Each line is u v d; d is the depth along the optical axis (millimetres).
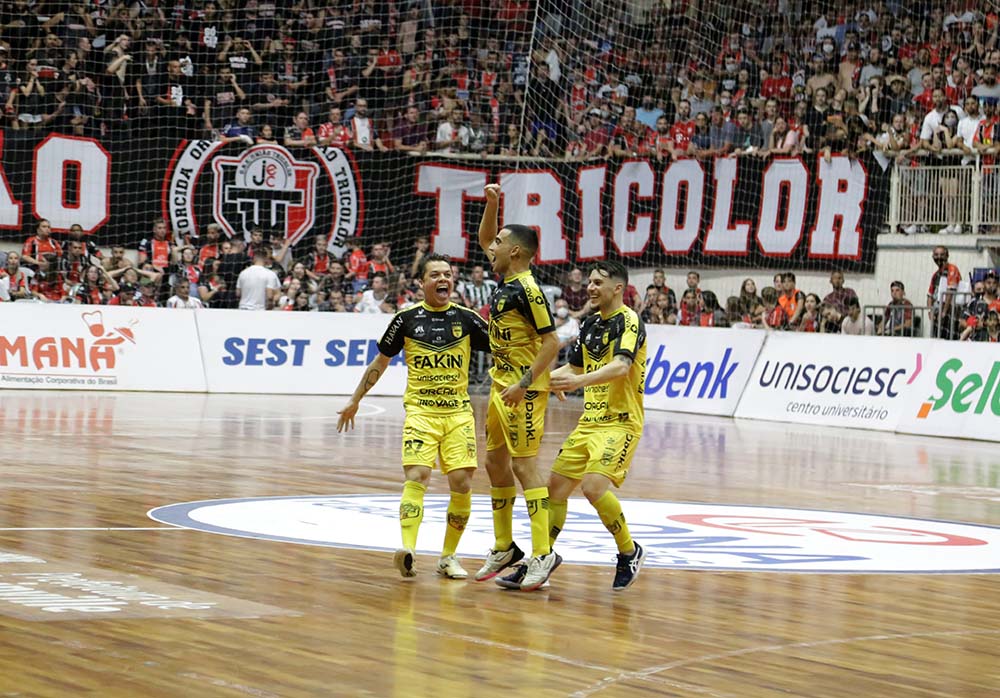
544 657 9414
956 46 43969
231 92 46281
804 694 8656
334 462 22734
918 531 17219
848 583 13133
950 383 34031
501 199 47688
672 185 46125
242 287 42469
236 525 15289
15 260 40656
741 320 42594
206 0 46375
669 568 13664
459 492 12664
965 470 25578
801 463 25734
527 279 12680
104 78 44594
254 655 9039
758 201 44719
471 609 11117
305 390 40625
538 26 49000
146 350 39188
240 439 26109
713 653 9781
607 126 47750
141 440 25141
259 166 45500
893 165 42469
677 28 47969
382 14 48250
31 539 13664
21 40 43969
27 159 43219
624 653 9664
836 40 45781
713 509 18578
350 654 9227
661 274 43188
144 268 42688
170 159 44750
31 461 20906
